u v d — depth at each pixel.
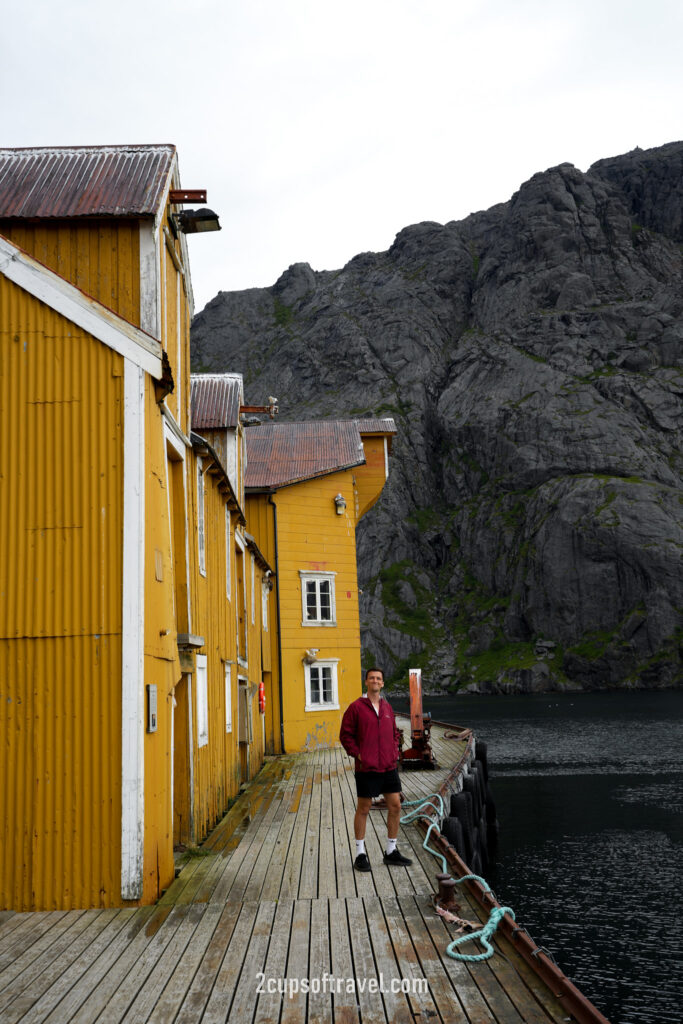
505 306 135.38
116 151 9.57
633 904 15.21
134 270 8.59
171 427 9.20
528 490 113.44
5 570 7.20
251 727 17.48
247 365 161.38
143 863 6.81
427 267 151.50
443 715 69.69
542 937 13.70
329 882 7.52
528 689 92.94
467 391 129.75
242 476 19.80
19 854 6.77
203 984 5.06
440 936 5.84
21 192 8.80
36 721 6.95
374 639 108.06
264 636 22.34
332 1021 4.50
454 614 110.62
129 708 6.94
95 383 7.45
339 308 154.50
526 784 31.36
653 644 90.88
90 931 6.11
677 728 51.97
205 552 11.59
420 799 13.40
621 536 96.81
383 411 131.75
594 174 144.75
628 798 26.86
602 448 110.00
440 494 127.38
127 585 7.13
